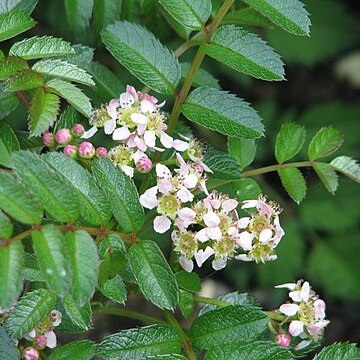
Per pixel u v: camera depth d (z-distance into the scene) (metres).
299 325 0.31
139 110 0.31
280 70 0.31
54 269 0.26
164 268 0.28
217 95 0.31
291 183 0.33
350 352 0.30
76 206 0.27
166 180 0.30
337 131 0.33
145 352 0.29
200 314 0.31
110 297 0.28
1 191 0.26
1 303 0.26
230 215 0.31
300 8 0.31
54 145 0.31
